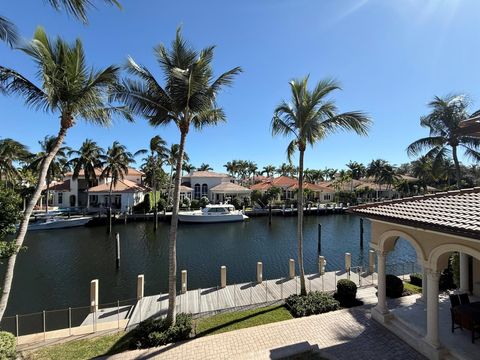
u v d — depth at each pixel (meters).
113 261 21.55
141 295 12.94
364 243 28.72
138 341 8.37
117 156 40.78
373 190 66.81
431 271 7.30
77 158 39.25
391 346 7.79
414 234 7.83
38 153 36.28
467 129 10.61
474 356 6.74
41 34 8.64
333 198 64.00
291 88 11.48
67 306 13.82
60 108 9.22
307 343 7.96
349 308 10.49
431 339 7.21
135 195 47.47
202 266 20.38
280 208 48.72
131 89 9.28
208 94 9.34
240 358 7.22
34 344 8.53
